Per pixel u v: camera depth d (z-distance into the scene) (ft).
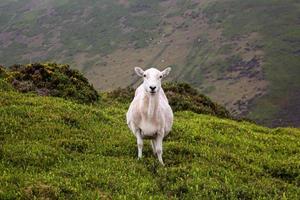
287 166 56.13
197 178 45.11
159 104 48.47
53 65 93.56
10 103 68.64
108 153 52.49
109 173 44.62
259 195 44.01
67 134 56.70
